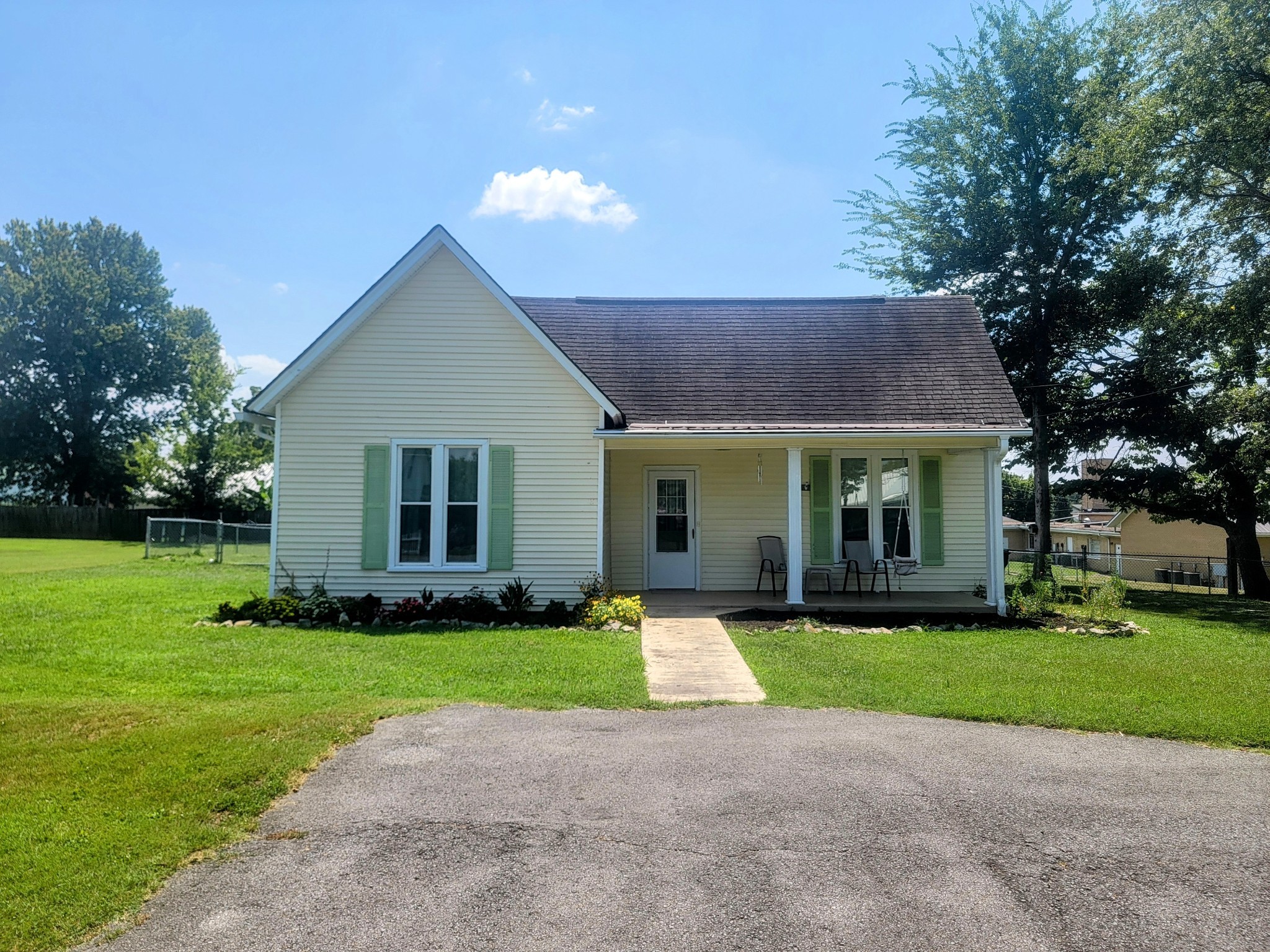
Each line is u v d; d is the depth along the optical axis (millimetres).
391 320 12391
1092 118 20344
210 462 39312
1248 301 17531
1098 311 21375
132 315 51094
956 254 22344
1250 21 16047
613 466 14922
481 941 3369
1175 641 11016
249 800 4785
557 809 4727
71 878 3844
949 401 13633
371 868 4012
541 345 12445
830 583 14492
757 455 14938
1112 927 3496
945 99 22562
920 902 3688
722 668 8711
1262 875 3971
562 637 10352
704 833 4402
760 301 16781
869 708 7078
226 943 3355
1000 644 10328
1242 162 16719
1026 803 4852
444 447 12406
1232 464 21344
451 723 6453
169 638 10008
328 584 12289
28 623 10945
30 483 50156
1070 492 25047
